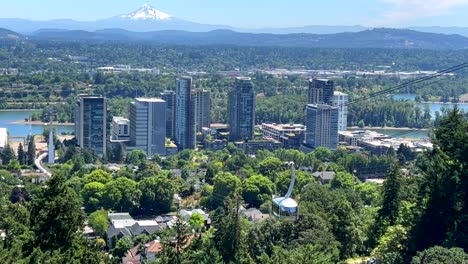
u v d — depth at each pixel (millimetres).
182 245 124500
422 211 139875
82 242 120688
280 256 107188
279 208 137375
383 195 169250
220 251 124938
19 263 97188
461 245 130500
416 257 114625
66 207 119750
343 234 147875
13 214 146500
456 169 138750
